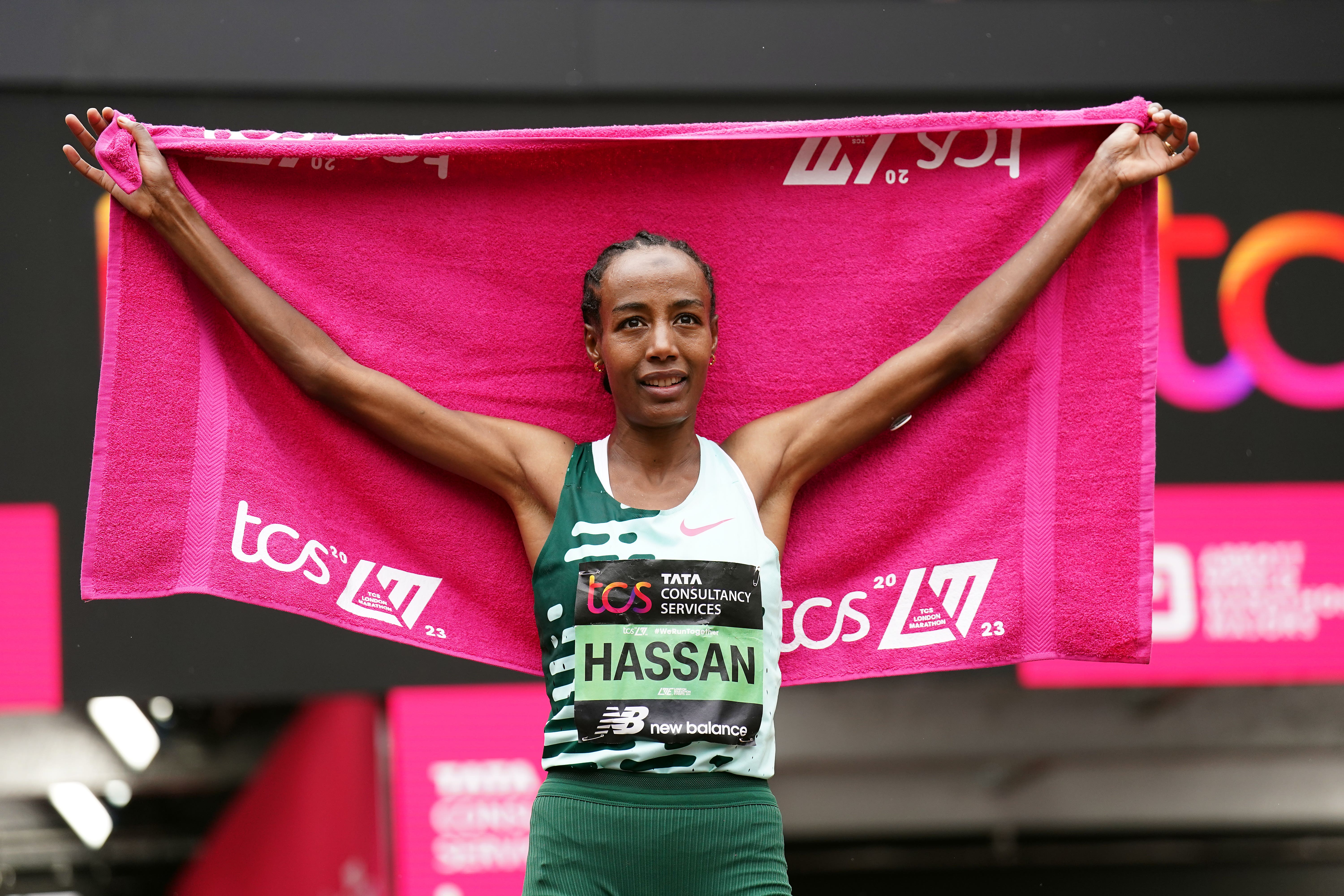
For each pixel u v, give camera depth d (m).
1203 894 15.56
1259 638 8.66
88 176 5.04
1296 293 8.66
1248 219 8.66
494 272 5.49
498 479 5.09
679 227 5.53
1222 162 8.66
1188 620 8.69
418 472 5.33
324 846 13.41
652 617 4.62
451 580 5.34
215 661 8.32
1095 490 5.34
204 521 5.12
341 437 5.28
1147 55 8.56
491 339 5.48
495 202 5.49
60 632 8.07
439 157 5.42
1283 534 8.68
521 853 9.62
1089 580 5.32
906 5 8.48
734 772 4.56
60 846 17.27
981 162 5.50
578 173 5.50
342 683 8.52
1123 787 14.62
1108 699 13.65
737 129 5.36
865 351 5.52
